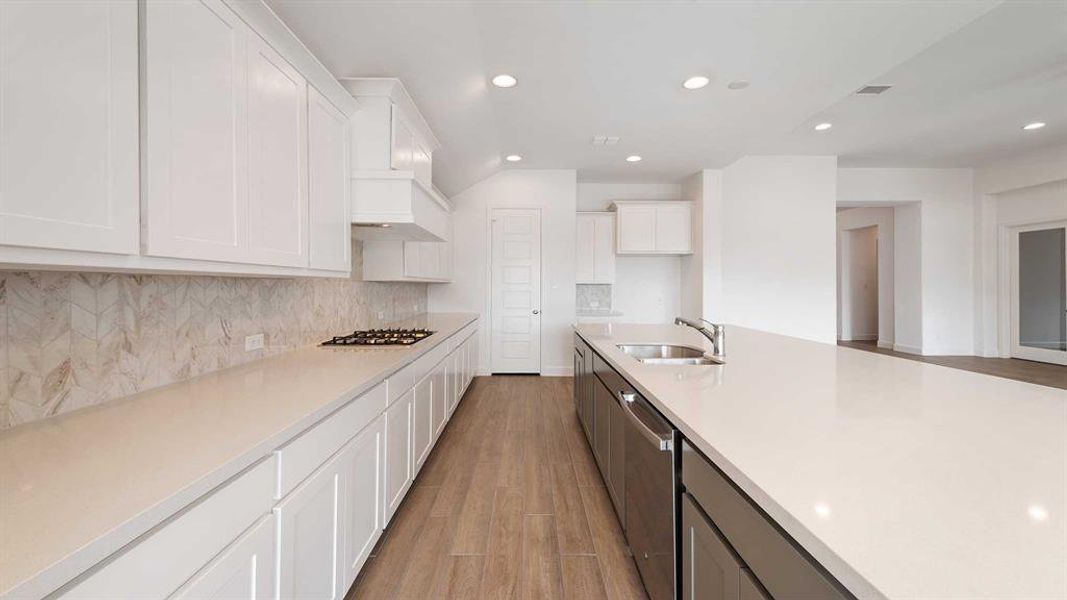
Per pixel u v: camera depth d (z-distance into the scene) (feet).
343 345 8.64
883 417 3.66
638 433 5.51
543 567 6.14
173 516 2.63
